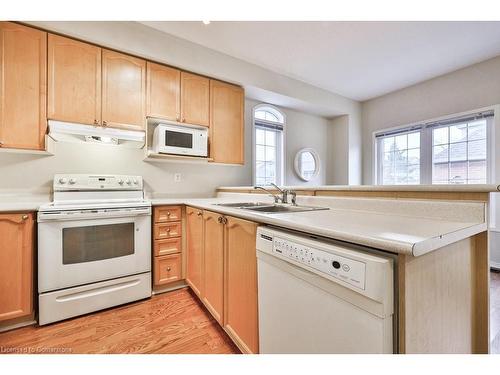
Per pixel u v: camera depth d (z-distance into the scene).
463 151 3.21
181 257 2.24
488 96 2.96
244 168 3.37
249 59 2.89
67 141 2.17
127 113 2.21
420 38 2.51
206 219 1.75
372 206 1.29
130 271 1.96
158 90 2.37
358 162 4.34
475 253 0.99
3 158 1.99
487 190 0.91
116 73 2.16
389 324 0.65
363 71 3.24
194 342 1.47
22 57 1.82
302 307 0.88
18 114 1.81
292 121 3.97
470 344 0.96
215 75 2.70
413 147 3.74
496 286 2.28
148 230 2.06
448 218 1.01
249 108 3.45
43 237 1.64
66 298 1.71
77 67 2.00
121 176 2.35
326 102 3.85
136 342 1.46
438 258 0.78
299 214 1.22
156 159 2.58
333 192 1.56
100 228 1.84
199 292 1.89
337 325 0.75
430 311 0.75
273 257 1.03
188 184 2.88
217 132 2.74
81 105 2.01
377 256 0.69
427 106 3.54
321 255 0.79
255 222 1.20
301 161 4.04
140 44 2.24
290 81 3.38
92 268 1.81
